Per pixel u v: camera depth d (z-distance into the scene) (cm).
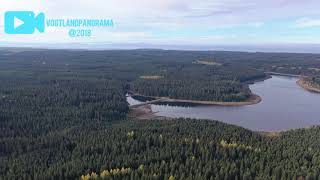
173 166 13288
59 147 15975
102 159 14100
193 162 13662
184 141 15650
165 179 12450
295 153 14812
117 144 15438
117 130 17838
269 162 13938
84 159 14175
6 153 15938
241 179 12838
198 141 15538
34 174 13112
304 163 13862
